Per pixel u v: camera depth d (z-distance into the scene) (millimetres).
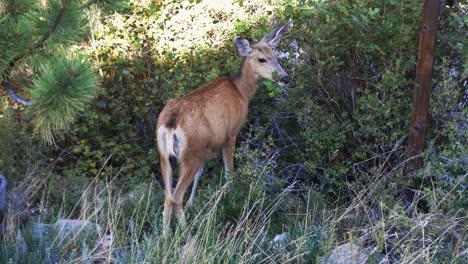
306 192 12219
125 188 12555
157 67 13523
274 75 12148
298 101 12758
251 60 12250
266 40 12414
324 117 12320
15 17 9070
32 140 12414
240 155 11477
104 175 12812
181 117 10984
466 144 10969
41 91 8445
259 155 12180
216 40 13797
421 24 12086
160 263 9039
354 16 11766
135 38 13586
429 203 10438
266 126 12773
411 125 11453
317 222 10938
